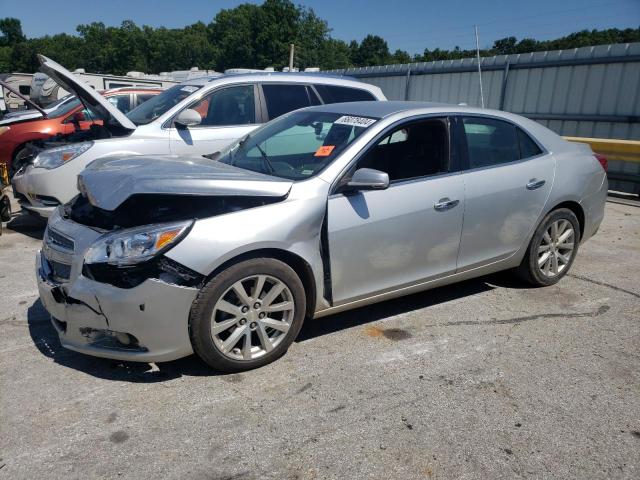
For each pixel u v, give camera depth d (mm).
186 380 3162
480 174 4043
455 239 3961
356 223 3461
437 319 4086
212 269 2967
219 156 4383
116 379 3162
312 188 3373
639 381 3281
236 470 2451
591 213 4871
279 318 3361
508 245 4328
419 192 3717
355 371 3312
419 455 2576
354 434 2715
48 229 3445
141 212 3203
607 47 10945
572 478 2453
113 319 2902
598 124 11234
